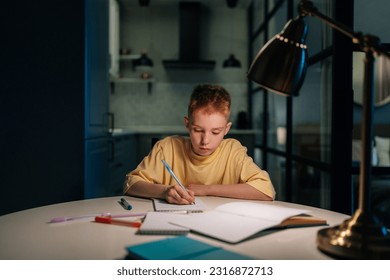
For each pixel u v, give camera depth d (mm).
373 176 1933
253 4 4707
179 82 4945
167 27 4934
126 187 1203
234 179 1317
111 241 703
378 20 1922
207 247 625
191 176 1329
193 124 1182
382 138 2301
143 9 4914
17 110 2086
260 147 4188
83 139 2100
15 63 2084
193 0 4750
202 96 1172
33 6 2082
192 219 824
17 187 2092
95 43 2338
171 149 1385
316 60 2266
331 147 1961
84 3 2092
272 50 731
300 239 731
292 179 2912
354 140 2033
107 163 2756
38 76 2092
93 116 2301
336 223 853
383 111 2588
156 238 721
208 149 1211
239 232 728
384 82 2580
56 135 2098
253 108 4750
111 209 981
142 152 4352
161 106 4926
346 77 1907
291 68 718
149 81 4711
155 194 1100
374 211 1914
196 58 4781
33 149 2094
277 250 663
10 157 2090
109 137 2791
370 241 613
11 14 2076
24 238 719
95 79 2342
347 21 1895
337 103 1918
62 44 2092
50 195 2098
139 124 4906
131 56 4668
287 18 3031
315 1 2285
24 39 2082
